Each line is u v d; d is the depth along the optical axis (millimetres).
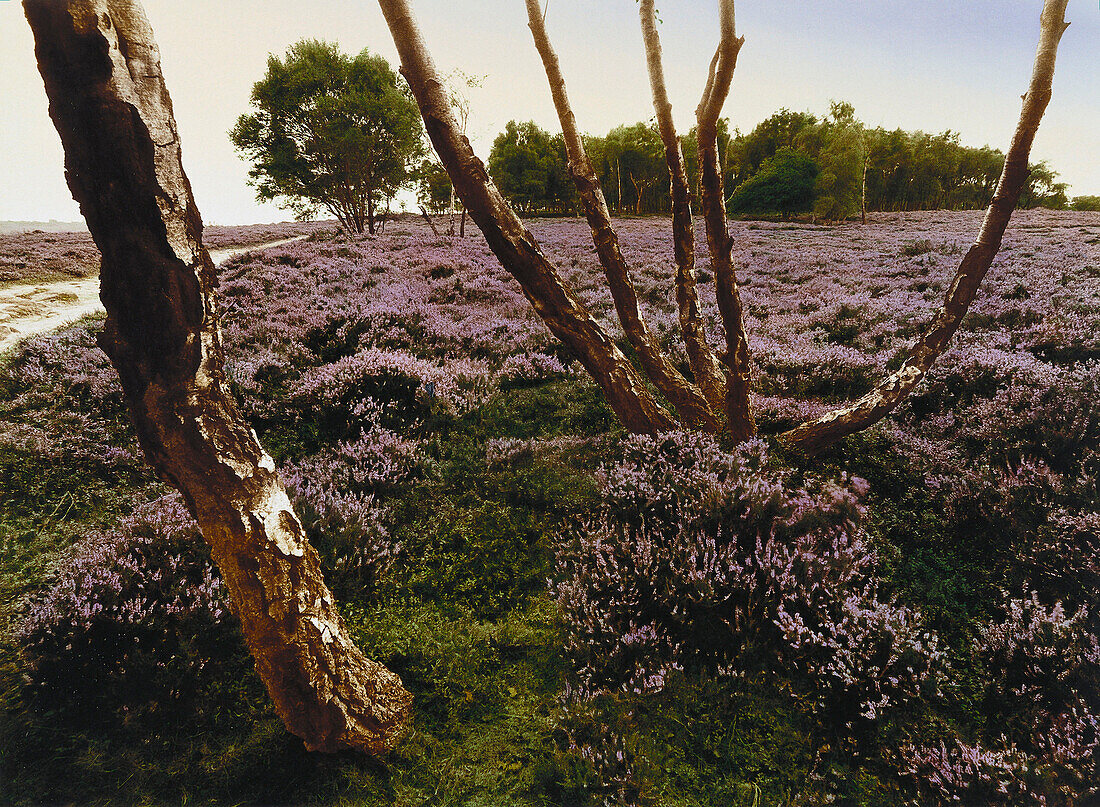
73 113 1342
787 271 16031
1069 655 2510
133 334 1564
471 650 2975
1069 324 6949
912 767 2266
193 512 1814
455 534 4004
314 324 8734
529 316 10328
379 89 30406
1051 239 21594
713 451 3979
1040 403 4641
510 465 4887
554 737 2488
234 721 2535
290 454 5328
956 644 2947
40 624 2736
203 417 1701
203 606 2945
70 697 2607
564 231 35344
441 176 27891
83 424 5723
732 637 2945
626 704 2600
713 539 3293
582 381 7031
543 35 3947
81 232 31766
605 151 73812
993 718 2520
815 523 3475
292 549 1948
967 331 7621
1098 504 3375
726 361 3844
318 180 32062
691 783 2279
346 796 2219
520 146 65500
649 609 3117
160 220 1488
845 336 8602
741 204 58938
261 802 2195
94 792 2215
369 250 19984
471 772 2334
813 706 2561
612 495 3951
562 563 3562
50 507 4441
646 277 14172
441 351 8406
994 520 3596
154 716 2521
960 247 18438
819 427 4270
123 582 3057
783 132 74562
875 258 17906
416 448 5039
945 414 5355
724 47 2959
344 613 3182
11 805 2145
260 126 31750
